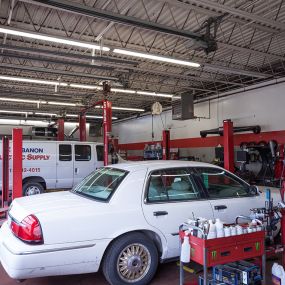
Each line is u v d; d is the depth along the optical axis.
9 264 3.31
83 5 6.45
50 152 9.96
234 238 3.35
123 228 3.71
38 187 9.70
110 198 3.87
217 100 17.31
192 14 8.14
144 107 22.58
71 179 10.20
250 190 4.84
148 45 10.46
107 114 11.21
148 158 21.27
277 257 4.74
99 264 3.59
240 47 10.00
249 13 7.14
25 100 17.30
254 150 13.75
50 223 3.41
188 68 13.22
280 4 7.61
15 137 6.53
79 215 3.55
